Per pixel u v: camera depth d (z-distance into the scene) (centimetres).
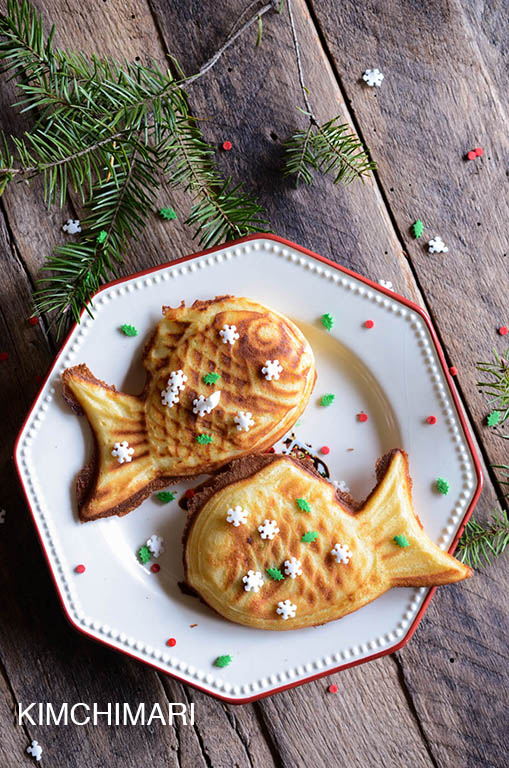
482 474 61
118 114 51
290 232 62
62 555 57
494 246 63
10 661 61
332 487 56
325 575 56
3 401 61
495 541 61
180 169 59
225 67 61
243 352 56
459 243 63
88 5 61
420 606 57
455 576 56
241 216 56
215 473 57
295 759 61
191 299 57
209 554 56
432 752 62
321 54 62
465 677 62
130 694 61
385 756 62
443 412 58
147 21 61
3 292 61
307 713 62
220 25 61
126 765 61
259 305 56
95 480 56
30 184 61
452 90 63
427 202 63
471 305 63
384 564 56
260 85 62
